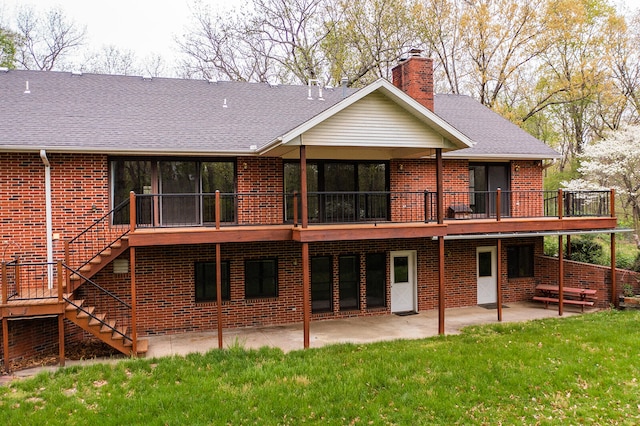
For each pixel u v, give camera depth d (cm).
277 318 1294
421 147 1136
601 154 1803
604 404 742
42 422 670
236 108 1452
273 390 775
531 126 3278
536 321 1234
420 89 1467
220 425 668
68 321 1084
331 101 1592
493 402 748
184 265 1214
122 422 676
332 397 753
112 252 1028
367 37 2627
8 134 1070
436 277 1459
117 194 1166
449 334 1132
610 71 2708
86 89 1399
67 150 1070
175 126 1269
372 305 1409
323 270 1354
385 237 1102
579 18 2494
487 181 1531
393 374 845
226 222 1250
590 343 1003
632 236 2170
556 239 1878
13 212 1077
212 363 911
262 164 1279
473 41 2706
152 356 981
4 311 886
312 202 1326
